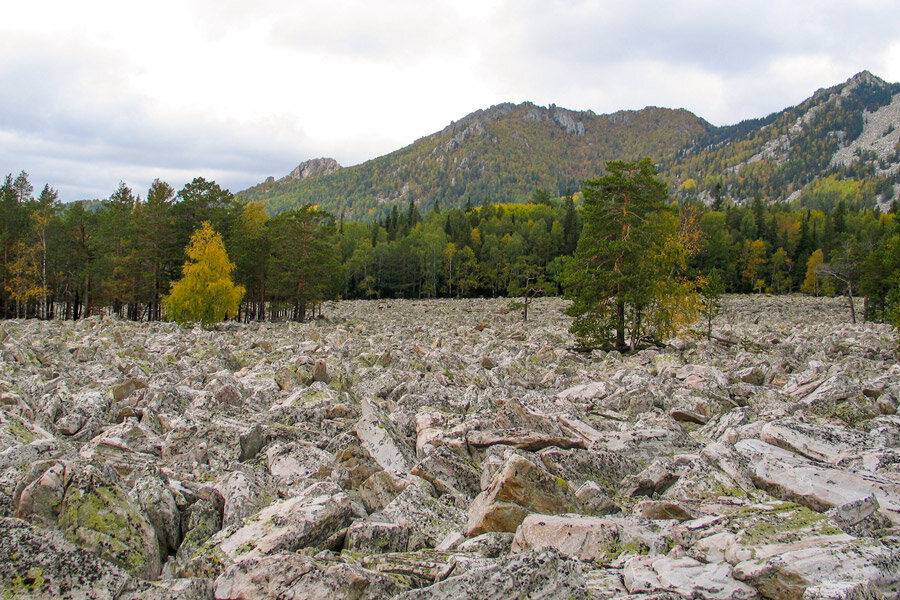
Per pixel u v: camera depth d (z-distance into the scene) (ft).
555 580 16.90
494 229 523.29
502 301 342.03
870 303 182.91
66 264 211.82
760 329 147.54
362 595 17.35
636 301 104.06
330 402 46.98
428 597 16.42
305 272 201.26
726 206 563.89
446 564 19.31
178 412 42.16
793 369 76.54
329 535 22.58
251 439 35.65
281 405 46.42
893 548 18.70
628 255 106.11
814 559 17.63
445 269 431.84
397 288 424.46
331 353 81.76
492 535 22.41
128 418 37.55
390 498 27.96
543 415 38.58
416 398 49.16
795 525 20.47
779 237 446.19
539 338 123.65
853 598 15.62
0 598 15.70
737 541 19.53
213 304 153.17
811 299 319.88
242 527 22.52
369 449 33.60
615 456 31.94
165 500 23.68
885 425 38.60
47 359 66.74
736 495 25.98
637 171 108.68
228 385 48.26
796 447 29.37
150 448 34.88
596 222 109.09
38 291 193.88
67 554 17.31
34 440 32.60
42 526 20.16
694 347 106.01
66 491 21.25
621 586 17.92
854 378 57.93
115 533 20.42
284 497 26.91
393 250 432.66
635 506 25.58
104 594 16.53
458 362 80.02
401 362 75.05
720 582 17.66
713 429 41.09
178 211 193.88
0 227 206.59
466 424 37.76
